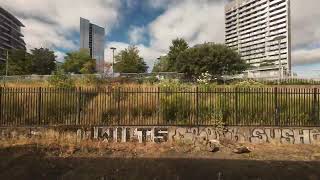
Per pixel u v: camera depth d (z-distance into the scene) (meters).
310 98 16.59
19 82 32.81
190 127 15.88
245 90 17.33
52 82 20.61
